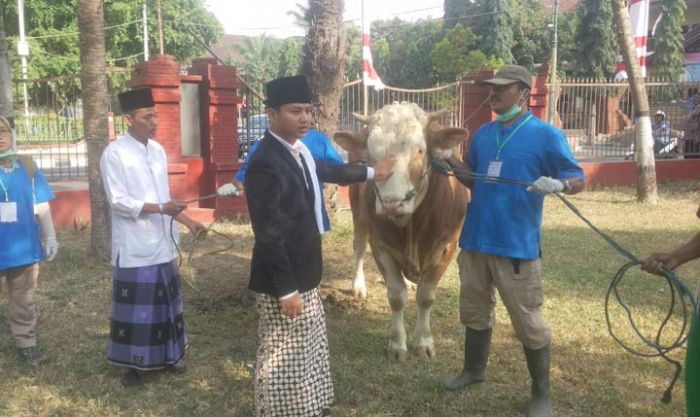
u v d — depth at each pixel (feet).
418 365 16.21
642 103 39.27
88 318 19.02
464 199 16.83
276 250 10.84
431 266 16.44
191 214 32.81
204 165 34.27
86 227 31.19
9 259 15.06
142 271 14.62
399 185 13.39
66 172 38.99
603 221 34.09
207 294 21.42
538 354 13.28
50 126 38.50
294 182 11.21
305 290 11.51
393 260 16.48
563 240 29.58
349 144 14.76
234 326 18.74
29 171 15.64
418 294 16.79
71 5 103.09
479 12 122.93
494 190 13.07
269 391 11.59
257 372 11.74
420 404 14.14
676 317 19.66
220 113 33.42
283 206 11.16
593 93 50.06
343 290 22.74
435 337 18.28
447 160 14.52
